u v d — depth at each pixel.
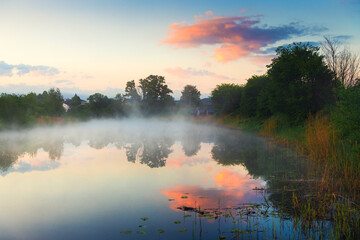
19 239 4.94
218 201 6.91
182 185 8.47
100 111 68.81
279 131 23.30
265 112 32.75
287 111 24.34
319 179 8.63
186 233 5.09
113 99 74.12
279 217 5.81
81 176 9.73
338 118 11.01
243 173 9.97
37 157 13.66
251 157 13.32
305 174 9.45
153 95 80.44
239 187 8.14
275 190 7.73
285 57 25.23
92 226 5.49
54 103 56.31
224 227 5.34
